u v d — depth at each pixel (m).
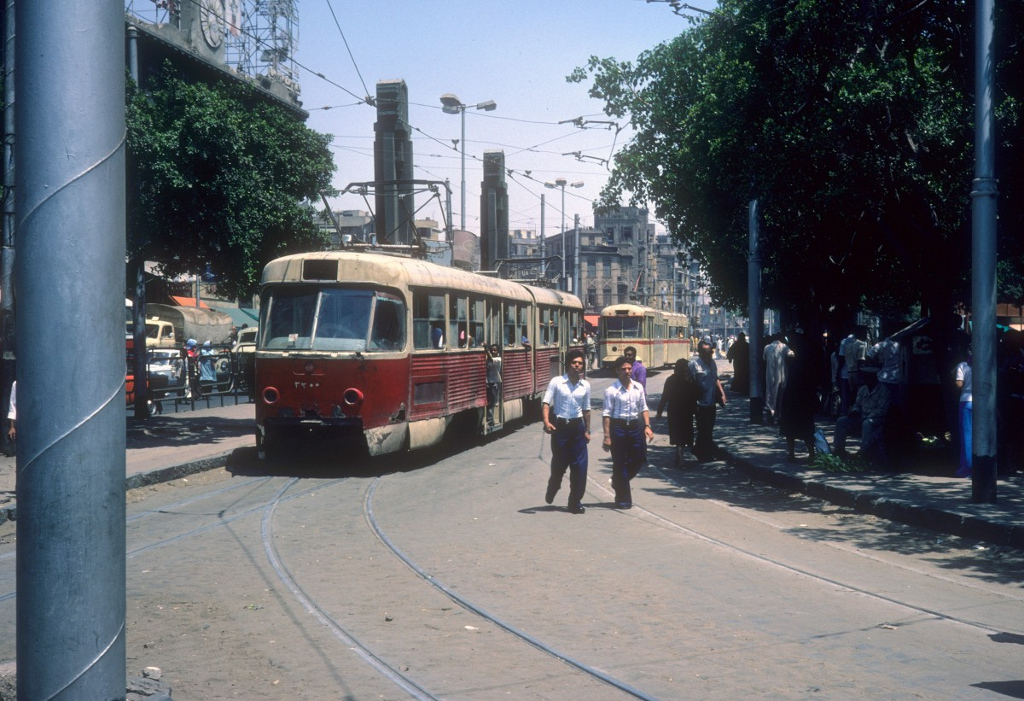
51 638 3.55
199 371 28.20
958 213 15.53
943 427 16.02
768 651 5.82
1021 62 12.82
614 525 10.43
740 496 12.85
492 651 5.86
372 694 5.08
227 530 10.16
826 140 14.37
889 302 29.58
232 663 5.62
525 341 22.56
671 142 24.95
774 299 29.17
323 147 22.09
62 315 3.56
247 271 18.94
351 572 8.13
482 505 11.89
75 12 3.60
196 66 39.03
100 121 3.64
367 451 14.38
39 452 3.56
